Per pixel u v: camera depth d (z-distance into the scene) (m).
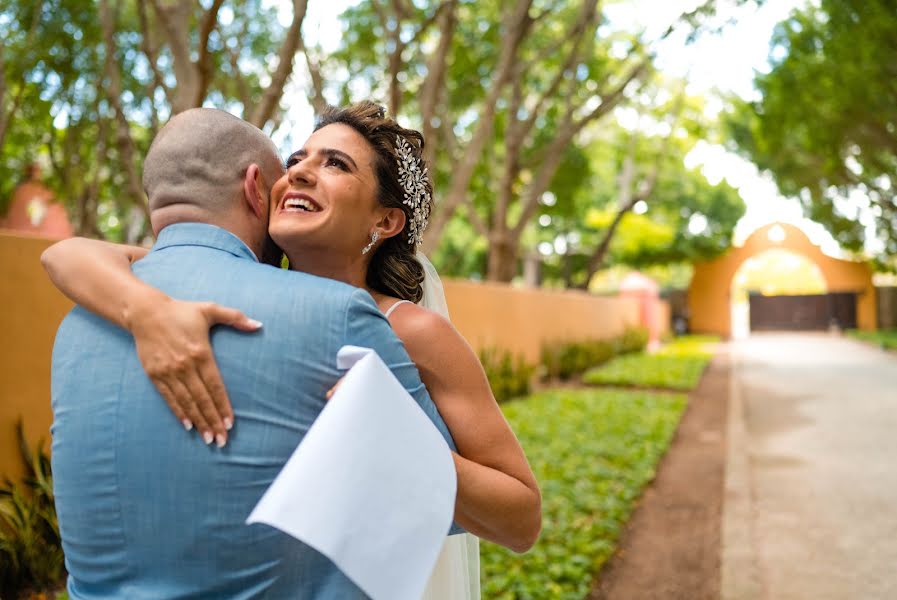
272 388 1.05
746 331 45.69
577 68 13.41
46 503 4.09
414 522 0.98
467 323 11.34
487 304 12.21
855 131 17.52
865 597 4.08
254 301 1.09
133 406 1.06
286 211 1.32
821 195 24.23
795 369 18.30
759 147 22.20
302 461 0.94
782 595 4.14
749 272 59.69
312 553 1.07
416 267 1.52
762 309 40.00
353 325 1.10
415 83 12.79
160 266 1.15
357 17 12.70
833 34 15.60
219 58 9.88
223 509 1.03
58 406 1.13
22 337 4.34
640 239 31.56
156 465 1.04
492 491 1.19
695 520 5.58
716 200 31.86
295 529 0.90
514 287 13.65
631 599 4.11
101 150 10.69
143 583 1.07
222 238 1.19
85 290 1.12
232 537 1.03
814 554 4.80
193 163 1.22
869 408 11.35
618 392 13.07
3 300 4.25
